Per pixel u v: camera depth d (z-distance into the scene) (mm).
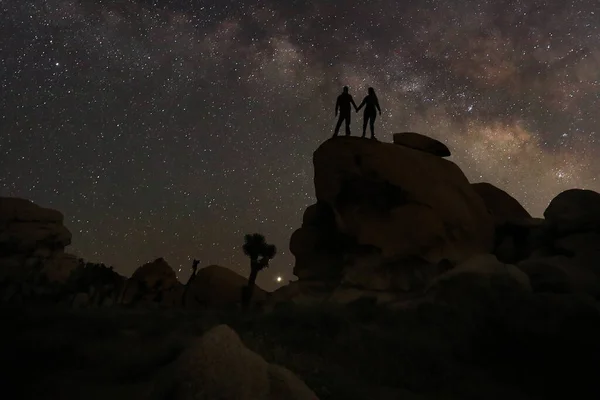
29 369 7934
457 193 19016
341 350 10492
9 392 6918
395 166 18359
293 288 19000
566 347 10953
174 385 5887
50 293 19484
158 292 26453
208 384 5746
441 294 13852
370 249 17500
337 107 20312
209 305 24844
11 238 21234
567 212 17266
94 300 21266
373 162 18344
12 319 11273
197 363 5961
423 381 9562
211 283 26828
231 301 25953
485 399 9273
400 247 17203
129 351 9320
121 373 8086
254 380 5945
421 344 11117
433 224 17516
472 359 11094
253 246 23797
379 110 20406
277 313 13258
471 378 10109
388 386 9203
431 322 12641
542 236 17703
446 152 21672
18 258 21016
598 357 10586
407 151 19328
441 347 11180
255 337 10906
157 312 16141
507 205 22547
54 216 23797
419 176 18406
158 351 9156
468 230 18141
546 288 14234
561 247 16250
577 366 10539
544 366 10766
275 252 24125
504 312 12148
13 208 22594
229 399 5660
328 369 9344
